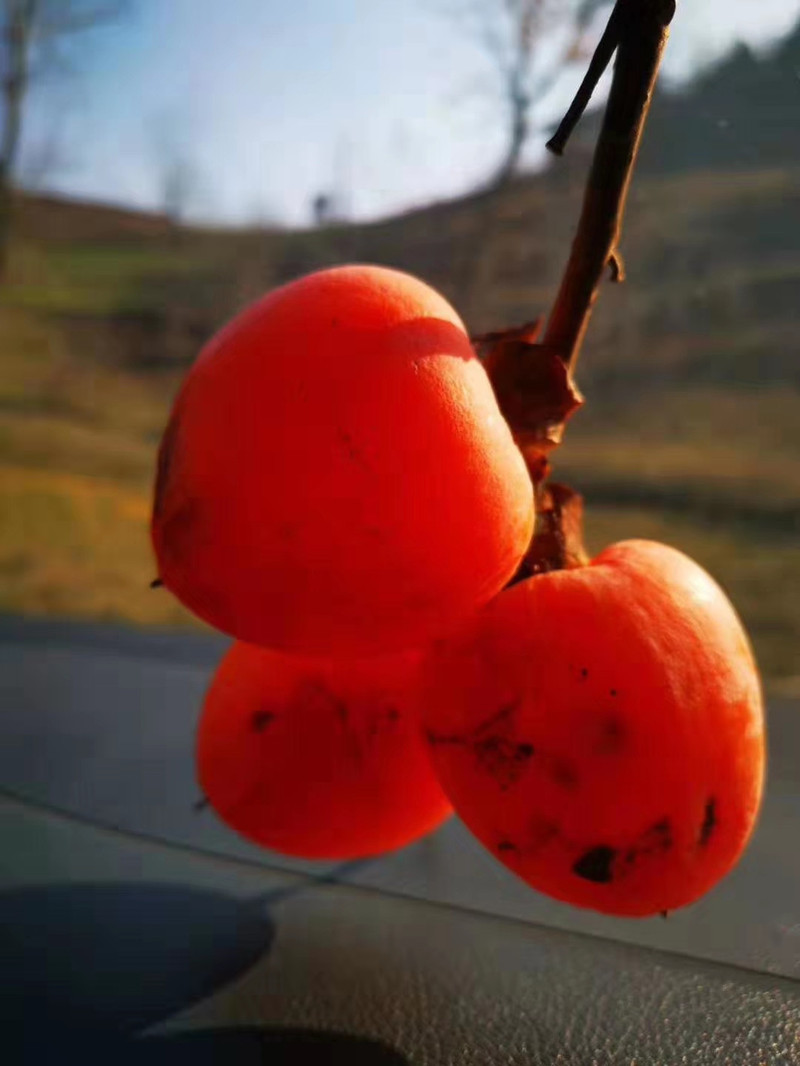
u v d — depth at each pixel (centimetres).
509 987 12
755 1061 11
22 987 12
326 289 10
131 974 12
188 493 10
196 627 60
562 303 12
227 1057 11
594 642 11
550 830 11
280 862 16
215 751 14
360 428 9
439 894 15
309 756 13
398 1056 11
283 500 9
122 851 16
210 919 14
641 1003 12
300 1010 12
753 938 14
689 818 11
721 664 11
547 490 12
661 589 11
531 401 12
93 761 21
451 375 10
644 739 11
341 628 10
